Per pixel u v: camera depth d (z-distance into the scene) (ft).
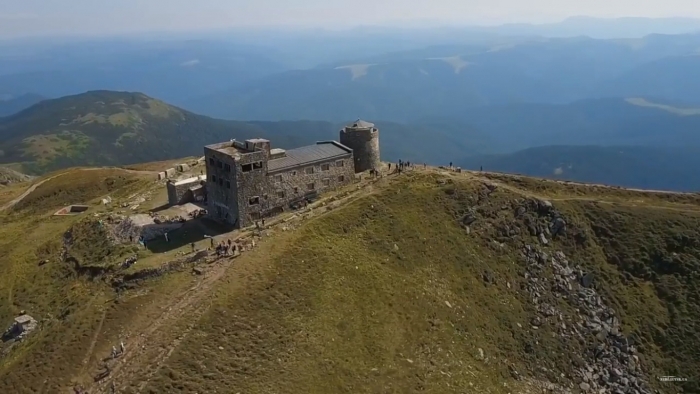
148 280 258.57
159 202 367.66
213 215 326.85
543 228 355.56
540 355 281.54
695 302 321.93
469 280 309.01
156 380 199.82
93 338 224.12
